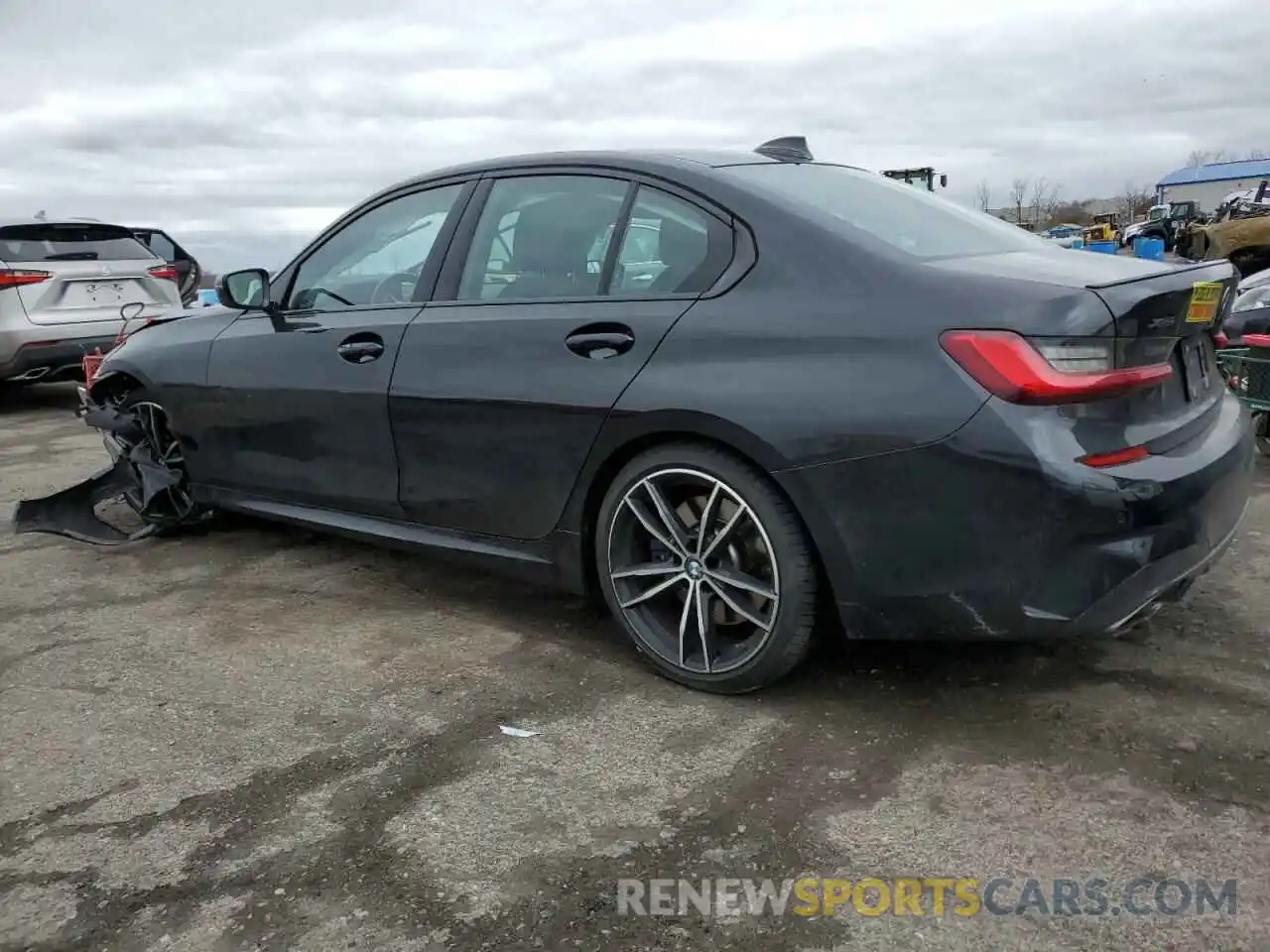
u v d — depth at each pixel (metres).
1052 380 2.30
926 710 2.81
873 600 2.59
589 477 2.99
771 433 2.58
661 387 2.77
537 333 3.08
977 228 3.12
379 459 3.55
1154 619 3.34
